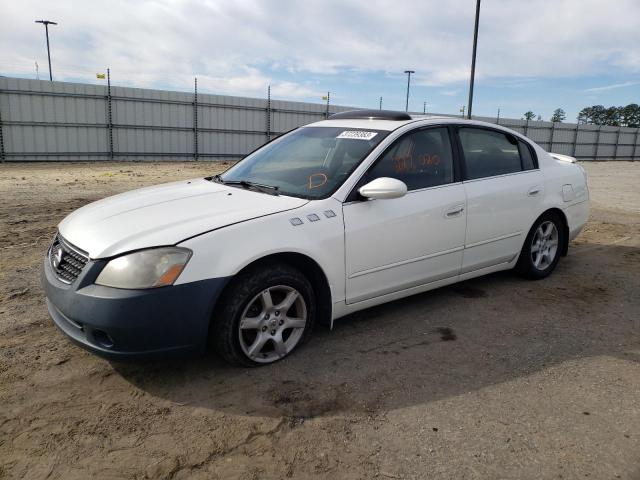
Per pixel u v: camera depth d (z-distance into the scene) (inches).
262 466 93.9
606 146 1750.7
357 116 171.8
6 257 218.5
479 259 175.2
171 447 98.4
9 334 143.9
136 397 115.0
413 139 157.8
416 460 96.1
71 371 125.1
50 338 142.1
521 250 193.0
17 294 174.4
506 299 181.2
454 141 168.7
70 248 122.2
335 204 136.6
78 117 851.4
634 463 96.2
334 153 153.9
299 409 111.7
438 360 135.4
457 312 168.4
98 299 108.7
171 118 944.9
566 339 150.0
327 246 132.6
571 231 210.2
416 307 171.9
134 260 110.5
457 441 101.8
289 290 129.3
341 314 142.6
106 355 111.7
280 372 127.0
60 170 692.1
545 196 193.9
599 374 129.7
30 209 337.7
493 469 94.0
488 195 172.1
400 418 109.1
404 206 148.9
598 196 526.0
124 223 123.3
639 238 288.2
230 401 114.1
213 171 734.5
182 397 115.3
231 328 120.3
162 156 949.8
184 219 123.1
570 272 215.6
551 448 100.1
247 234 120.3
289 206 131.9
